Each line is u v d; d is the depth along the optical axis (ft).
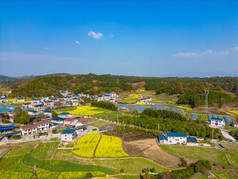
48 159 190.08
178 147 222.69
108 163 180.96
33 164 179.22
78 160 187.62
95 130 285.43
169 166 175.01
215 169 171.22
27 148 217.36
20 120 311.47
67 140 242.37
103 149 213.25
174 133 240.32
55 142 237.86
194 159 190.80
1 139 247.50
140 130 283.79
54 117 354.95
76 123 304.91
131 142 237.25
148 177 137.69
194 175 157.07
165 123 303.07
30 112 390.42
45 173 159.02
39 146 224.74
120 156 195.83
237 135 250.57
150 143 234.38
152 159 189.78
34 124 294.46
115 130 286.66
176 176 145.28
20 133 266.16
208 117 370.53
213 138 250.78
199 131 262.88
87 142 234.79
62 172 161.68
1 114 361.10
